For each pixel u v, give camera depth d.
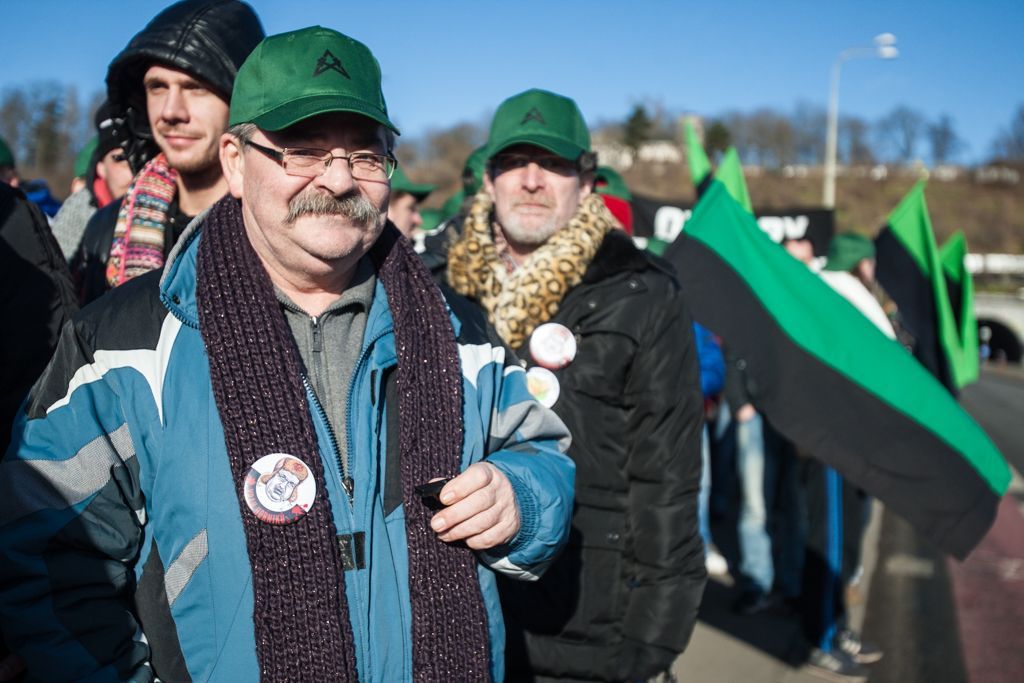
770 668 4.25
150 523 1.59
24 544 1.51
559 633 2.42
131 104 2.50
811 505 4.29
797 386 3.46
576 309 2.55
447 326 1.82
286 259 1.69
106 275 2.42
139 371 1.60
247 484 1.53
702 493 5.64
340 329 1.77
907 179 79.75
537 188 2.69
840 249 5.51
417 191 5.55
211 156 2.35
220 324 1.61
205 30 2.28
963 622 5.07
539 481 1.76
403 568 1.64
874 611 5.28
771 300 3.53
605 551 2.46
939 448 3.37
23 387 1.89
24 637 1.50
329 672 1.51
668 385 2.50
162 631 1.57
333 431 1.69
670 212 7.48
